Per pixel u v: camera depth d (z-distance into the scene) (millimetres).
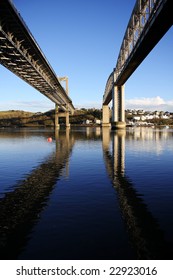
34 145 41250
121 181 15531
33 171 19125
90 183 15047
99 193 12883
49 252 7227
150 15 52281
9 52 50500
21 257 7051
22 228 8703
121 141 46938
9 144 43688
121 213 9992
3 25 40531
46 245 7559
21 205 11125
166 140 48375
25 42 49719
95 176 17031
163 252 7207
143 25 61781
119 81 113438
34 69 60844
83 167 20500
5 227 8805
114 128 122562
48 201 11625
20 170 19609
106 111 186875
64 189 13711
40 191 13414
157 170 19031
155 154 28234
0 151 32938
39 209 10570
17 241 7812
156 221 9219
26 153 30516
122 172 18359
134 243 7617
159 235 8141
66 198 12047
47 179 16281
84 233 8266
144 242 7684
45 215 9875
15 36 46625
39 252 7234
